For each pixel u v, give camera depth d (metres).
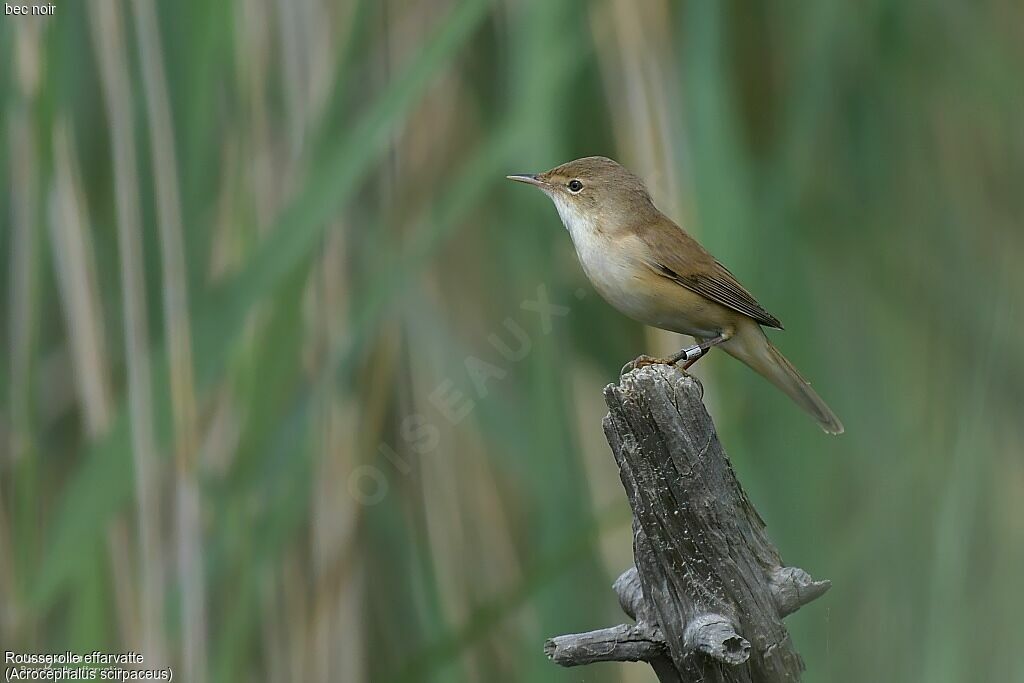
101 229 9.52
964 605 8.42
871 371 11.23
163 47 8.68
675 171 9.80
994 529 9.10
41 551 8.43
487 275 10.37
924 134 12.23
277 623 9.22
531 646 9.41
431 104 10.16
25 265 8.48
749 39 11.70
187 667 8.46
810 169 11.29
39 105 8.45
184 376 8.38
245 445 8.67
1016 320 10.27
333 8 9.30
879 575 9.48
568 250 10.58
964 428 9.09
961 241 12.09
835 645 9.10
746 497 5.70
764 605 5.54
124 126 8.66
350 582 9.27
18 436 8.50
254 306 8.38
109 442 8.48
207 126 8.85
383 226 9.49
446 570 9.67
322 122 9.02
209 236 8.87
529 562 9.40
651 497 5.52
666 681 5.79
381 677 9.66
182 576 8.48
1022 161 12.29
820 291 11.20
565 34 9.67
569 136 10.84
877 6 11.81
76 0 9.50
